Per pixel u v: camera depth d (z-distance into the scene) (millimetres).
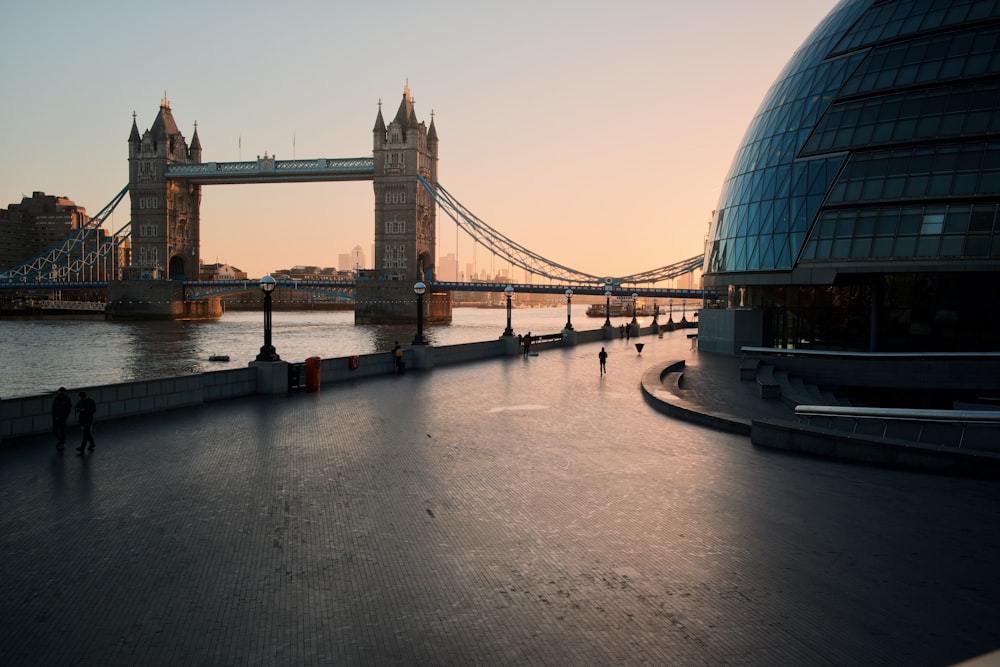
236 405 24422
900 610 8992
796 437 17797
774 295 46094
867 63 42875
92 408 17016
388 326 184500
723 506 13281
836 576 10039
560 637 8289
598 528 12031
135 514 12516
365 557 10664
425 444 18562
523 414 23453
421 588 9602
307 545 11125
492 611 8938
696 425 21609
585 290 153875
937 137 38344
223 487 14273
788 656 7883
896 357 35719
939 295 38625
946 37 40594
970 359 34688
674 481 15062
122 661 7652
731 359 44406
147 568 10156
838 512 12930
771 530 11953
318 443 18469
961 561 10586
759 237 45094
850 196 40281
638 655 7902
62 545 11000
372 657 7805
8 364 86812
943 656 7879
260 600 9172
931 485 14758
